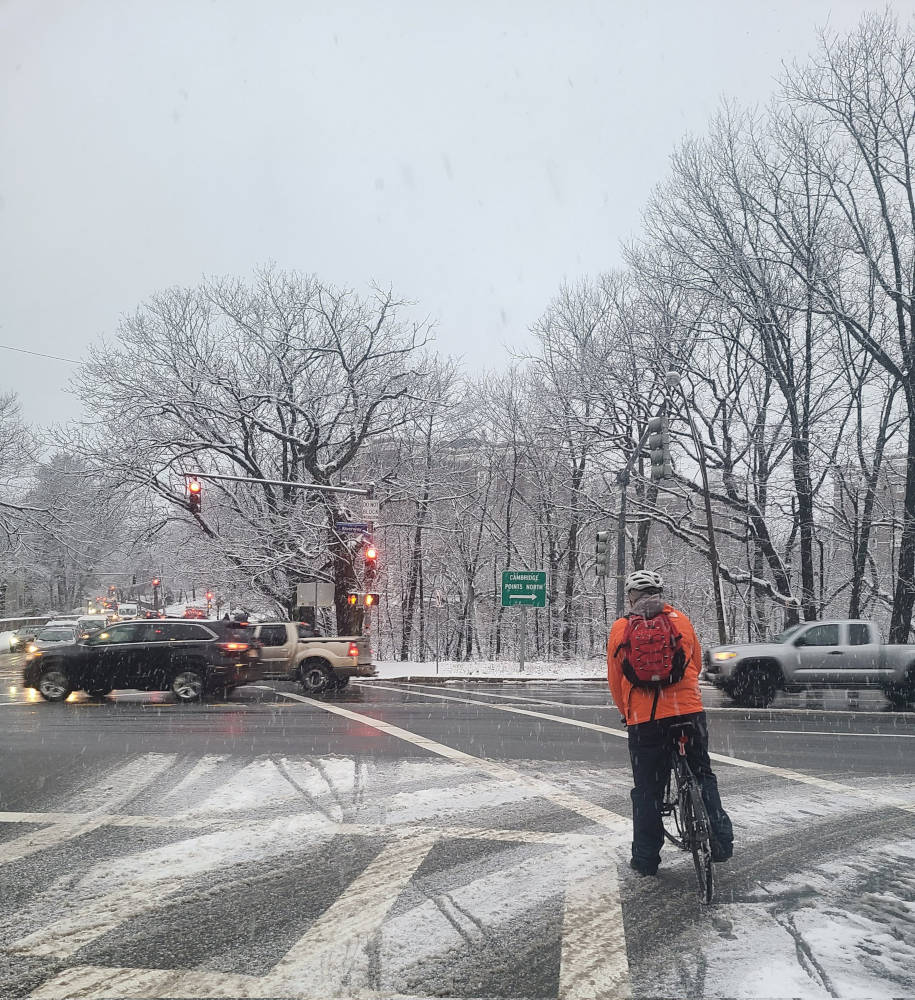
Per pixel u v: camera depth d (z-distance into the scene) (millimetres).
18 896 5387
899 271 28328
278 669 20875
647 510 33500
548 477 41969
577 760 10328
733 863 6105
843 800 8211
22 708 16781
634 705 5547
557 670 27875
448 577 47469
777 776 9438
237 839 6699
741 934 4707
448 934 4723
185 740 12023
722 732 13039
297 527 33031
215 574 34875
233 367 33531
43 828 7055
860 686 17453
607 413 33875
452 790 8531
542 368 36875
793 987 4016
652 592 5695
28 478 44906
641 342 33219
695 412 32844
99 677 18016
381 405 34688
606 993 3988
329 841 6641
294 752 10898
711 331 31594
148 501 34812
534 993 4000
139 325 33875
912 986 4027
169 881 5668
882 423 31359
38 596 77125
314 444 32812
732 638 44344
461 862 6070
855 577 31781
